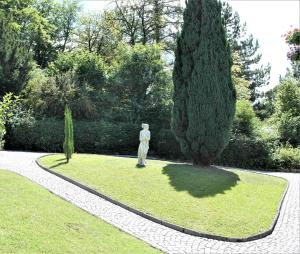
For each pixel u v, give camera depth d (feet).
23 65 101.04
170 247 32.78
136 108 101.76
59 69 107.65
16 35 107.24
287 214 45.75
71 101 95.35
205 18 63.72
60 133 90.53
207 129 63.31
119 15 136.67
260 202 48.32
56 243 27.25
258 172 77.25
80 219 35.06
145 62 102.63
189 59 64.64
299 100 112.37
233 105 64.64
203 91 63.16
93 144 94.07
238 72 143.33
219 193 49.11
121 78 103.30
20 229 28.22
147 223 38.83
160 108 100.63
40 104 93.56
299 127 101.35
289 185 64.18
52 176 54.75
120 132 96.32
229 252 32.83
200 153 64.64
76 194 46.21
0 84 96.58
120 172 56.08
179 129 65.77
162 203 44.16
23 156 72.02
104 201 44.88
